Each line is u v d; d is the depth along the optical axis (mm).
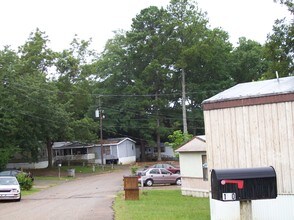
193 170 28938
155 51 70625
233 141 14547
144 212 18734
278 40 32156
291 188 13422
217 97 15328
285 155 13531
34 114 52312
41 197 29484
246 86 16703
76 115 65375
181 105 74500
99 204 23094
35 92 51469
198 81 73688
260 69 74688
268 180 11383
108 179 46562
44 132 54500
